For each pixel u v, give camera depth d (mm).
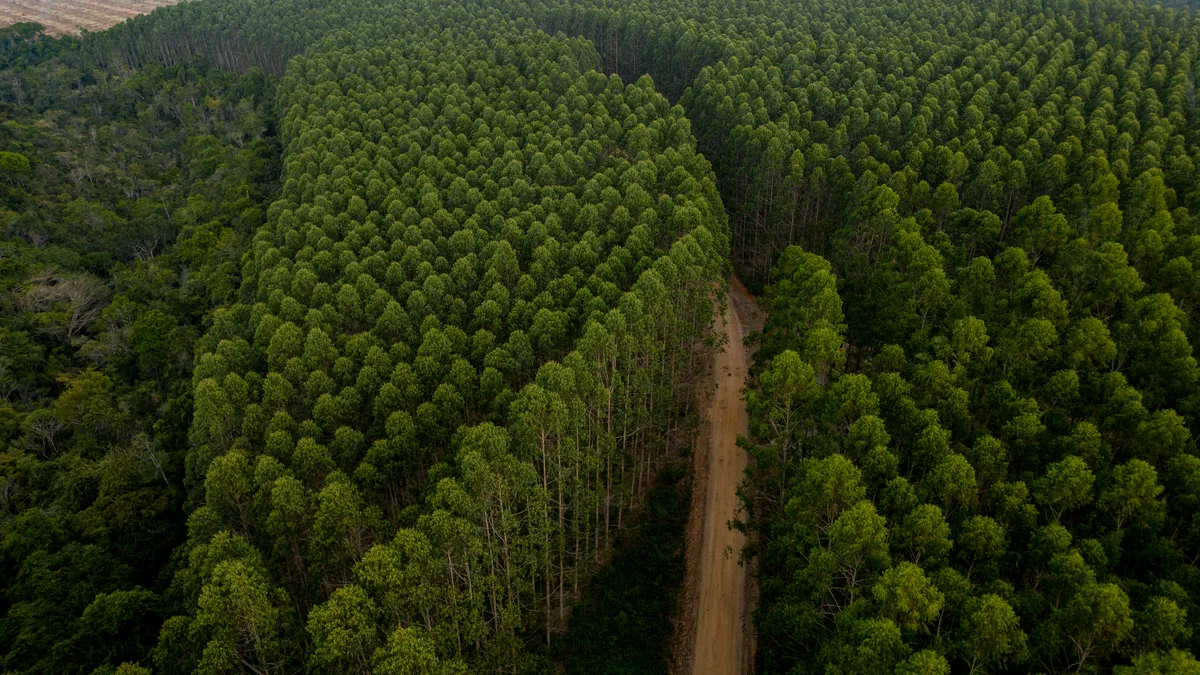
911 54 161000
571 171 118000
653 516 78875
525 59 166625
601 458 69562
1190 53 155625
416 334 82750
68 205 137875
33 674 57094
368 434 70188
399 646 44344
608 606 69688
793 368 62312
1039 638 45719
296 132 145375
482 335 76562
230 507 64188
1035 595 48344
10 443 85812
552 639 66750
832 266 113875
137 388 97875
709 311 88375
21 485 80312
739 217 135250
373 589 48969
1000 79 150125
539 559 60938
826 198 123125
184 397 91312
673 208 101188
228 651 47469
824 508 55375
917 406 63562
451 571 53312
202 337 98438
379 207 113438
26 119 179250
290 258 103375
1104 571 50250
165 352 102688
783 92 148750
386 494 70438
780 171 122062
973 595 49094
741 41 173875
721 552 74500
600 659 65250
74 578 65812
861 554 50062
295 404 75875
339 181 115125
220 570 49406
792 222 120750
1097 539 52688
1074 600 44500
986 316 76438
